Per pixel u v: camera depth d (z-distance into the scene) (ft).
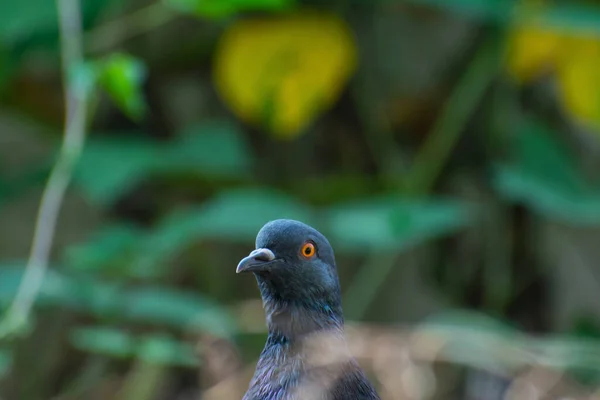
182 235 33.83
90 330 31.17
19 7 37.19
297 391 20.93
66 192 44.24
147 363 37.40
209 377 31.86
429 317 44.96
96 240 34.86
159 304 32.09
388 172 42.50
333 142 44.19
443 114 43.09
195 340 35.09
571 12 36.32
